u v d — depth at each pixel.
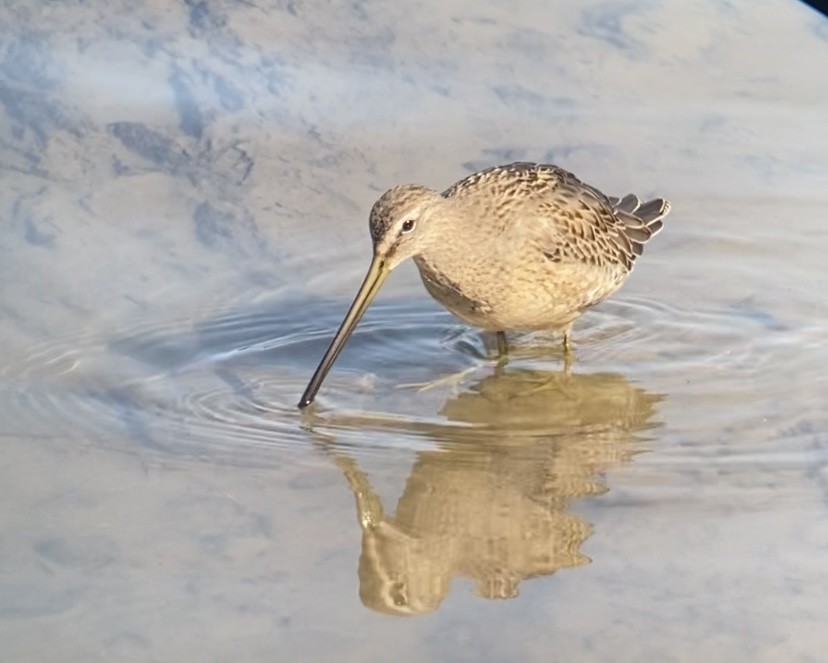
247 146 16.81
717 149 16.88
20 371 13.07
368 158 16.64
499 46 18.69
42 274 14.61
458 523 10.88
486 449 12.01
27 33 18.56
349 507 11.06
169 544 10.53
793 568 10.19
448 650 9.37
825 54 18.77
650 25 19.33
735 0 19.81
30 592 9.94
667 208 14.67
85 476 11.44
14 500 11.07
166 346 13.63
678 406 12.72
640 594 9.94
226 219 15.65
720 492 11.23
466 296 13.39
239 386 13.02
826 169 16.58
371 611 9.79
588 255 13.54
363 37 18.78
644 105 17.70
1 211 15.52
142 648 9.37
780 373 13.27
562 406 12.77
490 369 13.55
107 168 16.36
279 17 19.17
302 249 15.28
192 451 11.88
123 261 14.89
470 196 13.27
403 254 13.02
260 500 11.14
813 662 9.22
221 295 14.50
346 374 13.36
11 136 16.83
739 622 9.62
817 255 15.24
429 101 17.64
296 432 12.24
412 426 12.39
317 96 17.66
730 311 14.41
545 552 10.45
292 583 10.09
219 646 9.40
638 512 10.97
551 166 14.09
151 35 18.67
